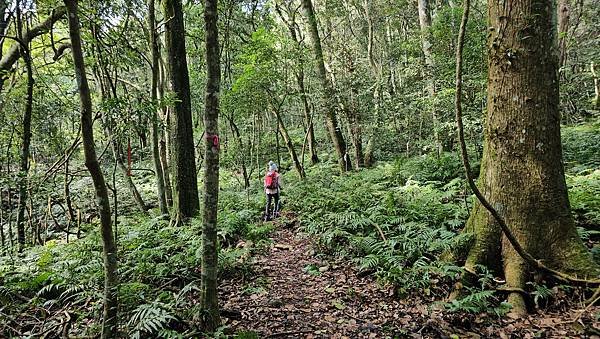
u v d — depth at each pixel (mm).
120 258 6711
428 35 13586
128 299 4691
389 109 17219
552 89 4914
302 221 9578
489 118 5254
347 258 6824
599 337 3912
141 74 18109
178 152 9258
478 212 5402
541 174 4918
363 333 4398
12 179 8328
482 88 10359
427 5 15727
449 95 11281
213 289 4227
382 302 5109
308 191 12812
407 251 6043
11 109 9609
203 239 4195
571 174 9312
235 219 9008
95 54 9742
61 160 10453
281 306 5191
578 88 18547
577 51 18766
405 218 7305
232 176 20172
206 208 4156
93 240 8000
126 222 10797
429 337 4191
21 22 8445
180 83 9188
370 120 17156
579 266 4680
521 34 4848
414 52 16078
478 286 4965
